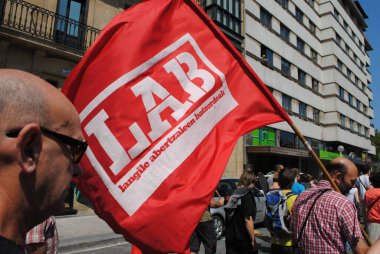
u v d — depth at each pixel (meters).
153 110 2.19
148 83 2.21
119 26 2.22
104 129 2.09
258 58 21.22
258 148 18.95
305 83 28.16
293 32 26.72
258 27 21.72
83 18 12.38
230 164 18.05
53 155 0.93
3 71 0.92
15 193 0.86
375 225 4.38
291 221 2.80
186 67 2.39
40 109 0.91
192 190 2.11
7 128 0.85
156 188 2.06
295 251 3.76
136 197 2.02
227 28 18.30
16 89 0.88
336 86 31.31
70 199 10.89
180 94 2.32
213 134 2.36
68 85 2.14
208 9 18.08
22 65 10.66
